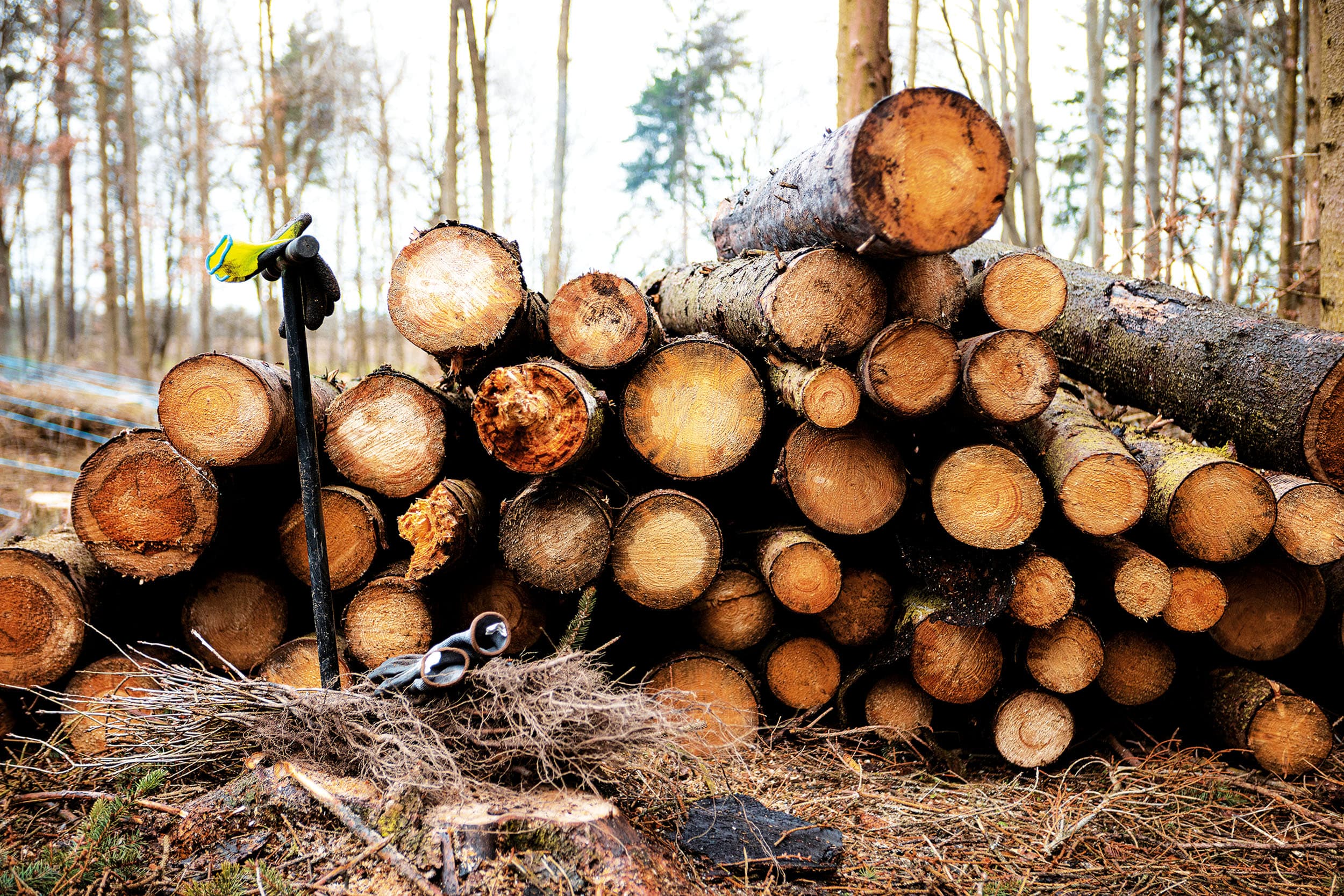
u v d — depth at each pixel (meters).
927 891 2.09
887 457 2.79
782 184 2.84
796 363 2.64
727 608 2.99
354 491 2.81
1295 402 2.74
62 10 14.90
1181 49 10.02
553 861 1.71
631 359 2.66
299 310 2.16
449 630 2.98
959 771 2.88
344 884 1.77
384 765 1.93
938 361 2.53
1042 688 2.89
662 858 1.91
